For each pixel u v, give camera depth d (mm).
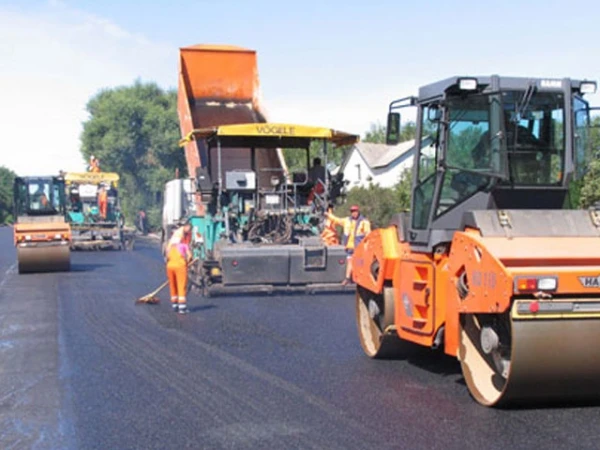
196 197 14859
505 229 6070
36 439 5527
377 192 23344
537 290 5488
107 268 19469
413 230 7215
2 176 81500
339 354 8148
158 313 11336
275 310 11375
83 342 9102
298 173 14227
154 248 28453
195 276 13812
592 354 5590
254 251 12828
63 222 19938
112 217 27453
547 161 6672
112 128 50219
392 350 7766
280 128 13477
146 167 50281
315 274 13031
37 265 18031
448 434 5355
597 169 7395
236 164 14906
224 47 16406
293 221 13898
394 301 7520
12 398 6684
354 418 5781
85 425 5809
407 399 6305
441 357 7941
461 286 6238
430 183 7055
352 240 13219
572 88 6773
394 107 7512
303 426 5613
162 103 53406
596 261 5789
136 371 7512
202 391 6680
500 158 6551
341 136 13789
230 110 16391
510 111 6586
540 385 5684
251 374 7262
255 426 5641
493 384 6242
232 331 9633
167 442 5348
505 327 6027
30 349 8797
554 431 5395
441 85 6824
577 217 6203
